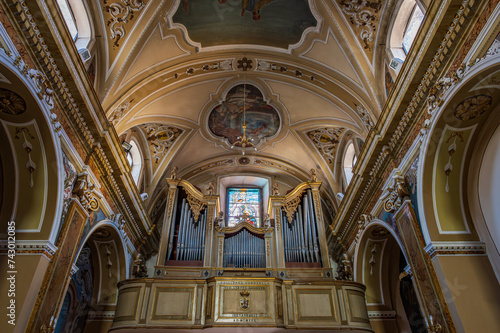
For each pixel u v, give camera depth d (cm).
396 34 884
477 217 700
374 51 924
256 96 1277
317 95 1178
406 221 768
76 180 762
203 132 1368
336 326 853
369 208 1014
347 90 1038
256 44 1114
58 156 678
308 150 1386
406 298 1064
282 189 1549
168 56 1052
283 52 1112
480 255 671
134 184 1048
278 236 1190
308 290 907
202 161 1488
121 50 926
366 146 906
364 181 973
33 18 585
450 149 706
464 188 718
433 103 684
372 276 1095
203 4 955
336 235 1264
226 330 841
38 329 615
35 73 608
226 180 1572
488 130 687
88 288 1038
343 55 991
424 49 661
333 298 895
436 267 662
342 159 1337
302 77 1155
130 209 1094
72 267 781
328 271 1113
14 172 679
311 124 1298
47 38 616
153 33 962
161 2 908
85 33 861
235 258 1155
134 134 1232
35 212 670
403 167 805
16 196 675
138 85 1020
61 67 666
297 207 1296
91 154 830
